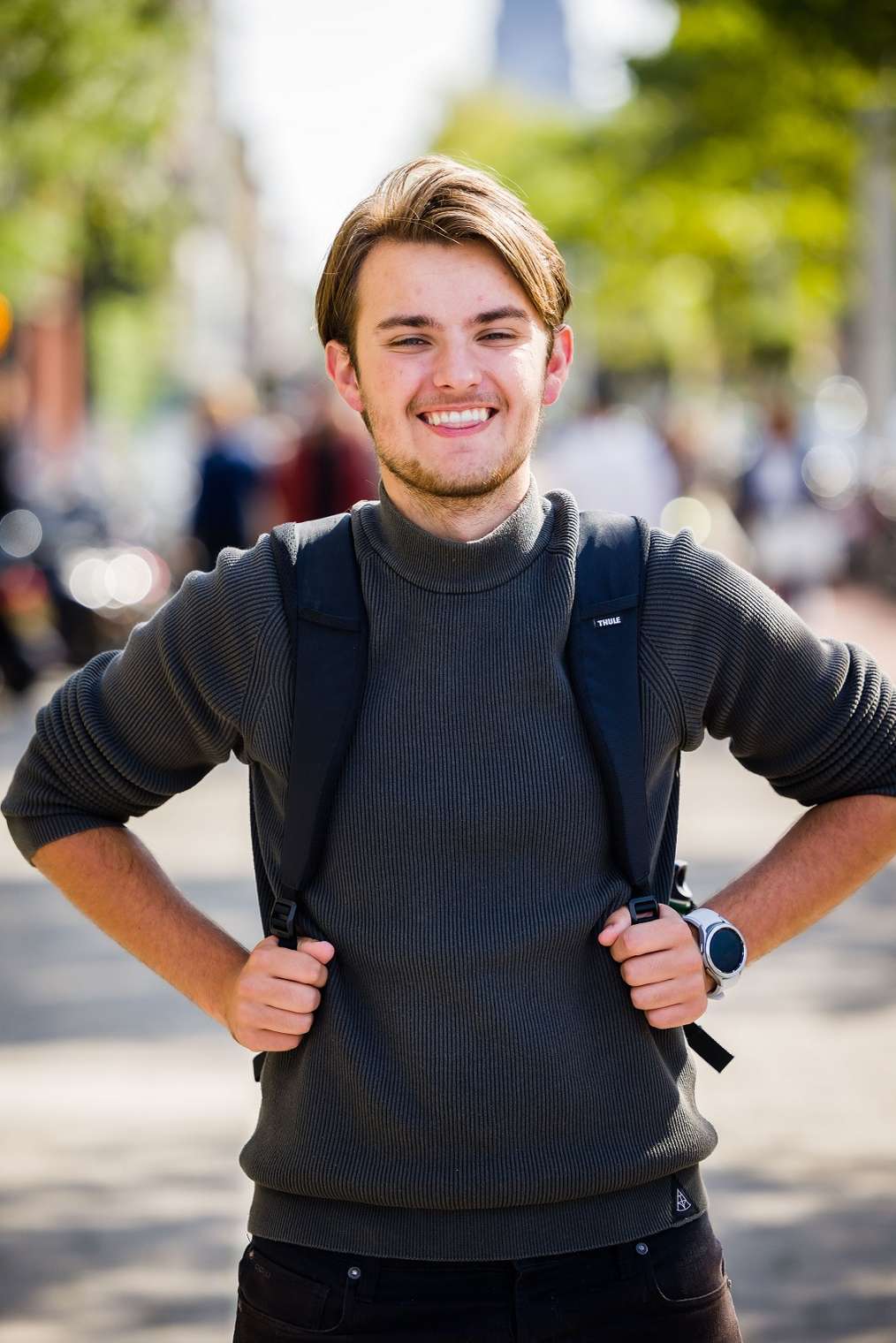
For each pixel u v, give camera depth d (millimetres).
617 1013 3012
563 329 3191
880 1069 7344
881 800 3201
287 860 3025
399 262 3043
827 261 41188
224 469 19109
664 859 3156
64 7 22188
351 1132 2971
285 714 3055
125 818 3301
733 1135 6660
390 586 3031
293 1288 2996
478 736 2992
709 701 3141
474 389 3023
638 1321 2980
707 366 73312
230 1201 6191
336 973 3002
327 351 3213
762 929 3188
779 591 21656
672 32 31812
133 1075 7438
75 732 3219
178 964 3223
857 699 3160
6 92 22906
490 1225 2941
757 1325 5230
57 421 44812
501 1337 2945
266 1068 3121
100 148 24484
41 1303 5422
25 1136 6754
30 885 11039
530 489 3115
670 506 25391
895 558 26938
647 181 37000
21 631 18203
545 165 49719
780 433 21562
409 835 2969
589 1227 2965
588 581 3061
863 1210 6012
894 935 9453
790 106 29656
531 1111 2939
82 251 28578
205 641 3102
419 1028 2953
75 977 8906
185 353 58062
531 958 2957
